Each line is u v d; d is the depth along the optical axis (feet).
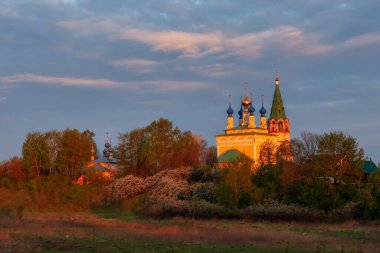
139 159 418.31
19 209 283.79
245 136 484.33
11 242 166.91
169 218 291.79
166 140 419.54
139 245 160.86
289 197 285.84
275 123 568.82
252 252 145.48
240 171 290.15
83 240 174.91
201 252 146.10
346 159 275.39
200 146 461.37
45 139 417.49
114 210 351.67
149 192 353.51
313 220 256.52
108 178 406.41
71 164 409.08
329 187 263.90
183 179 359.46
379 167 277.85
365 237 185.68
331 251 146.82
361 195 250.37
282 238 178.60
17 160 419.13
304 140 335.67
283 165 307.78
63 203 367.66
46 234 194.39
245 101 526.16
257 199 283.59
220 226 239.71
